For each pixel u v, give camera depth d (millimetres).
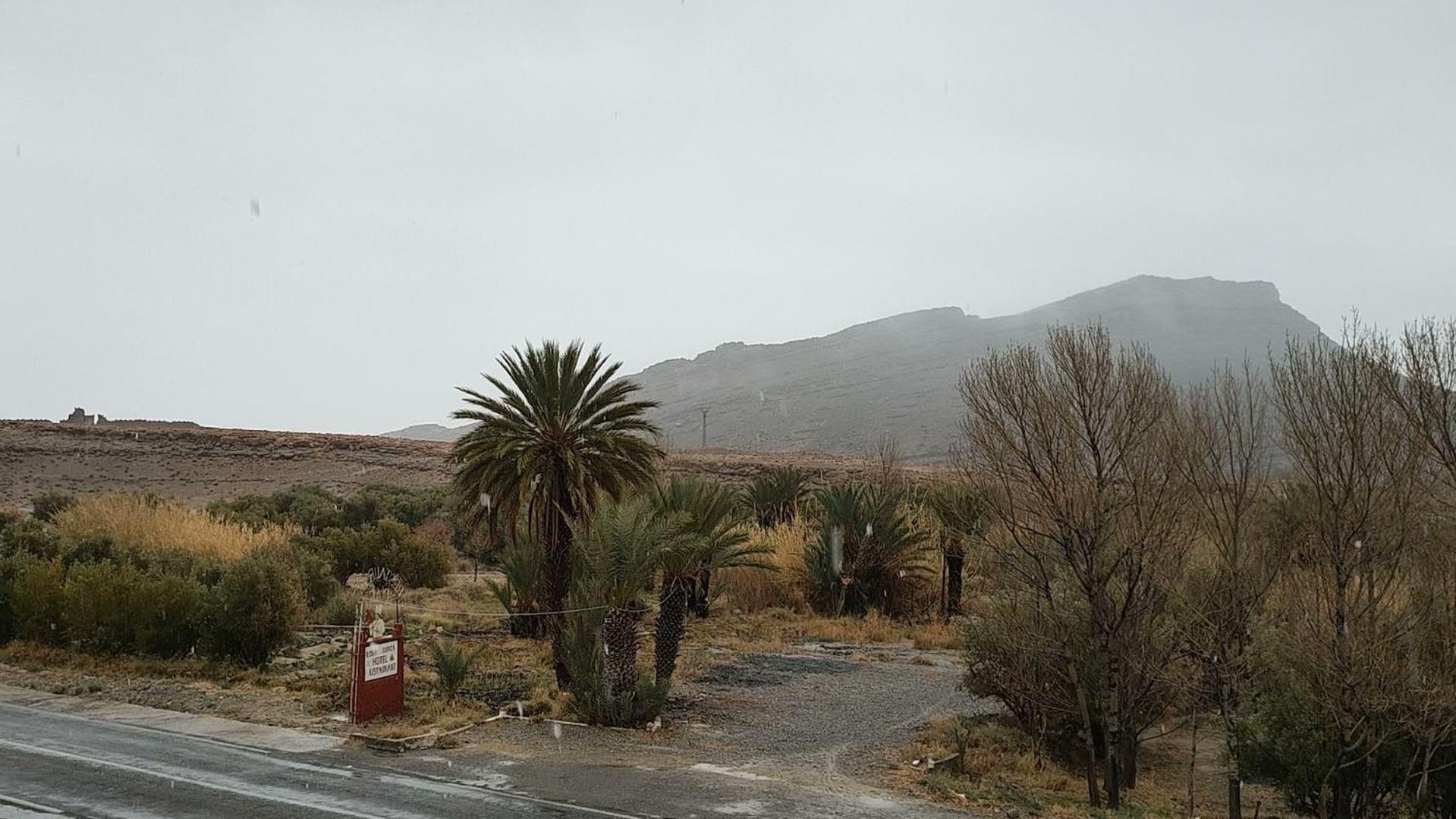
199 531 30312
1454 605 11305
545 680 18156
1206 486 13383
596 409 21984
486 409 21828
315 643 22281
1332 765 11984
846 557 30609
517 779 11938
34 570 21078
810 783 12266
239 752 12914
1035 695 14875
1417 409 11414
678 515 17828
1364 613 11430
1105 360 13211
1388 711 11523
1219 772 16188
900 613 30672
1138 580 13125
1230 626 13406
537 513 22578
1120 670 13203
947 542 29578
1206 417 13945
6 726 14047
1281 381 12555
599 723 15438
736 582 31391
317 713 15438
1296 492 12664
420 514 49469
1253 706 13500
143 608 19781
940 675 21531
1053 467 13148
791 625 28266
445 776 11969
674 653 17688
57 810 9977
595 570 16172
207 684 17531
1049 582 15258
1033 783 13859
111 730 13984
